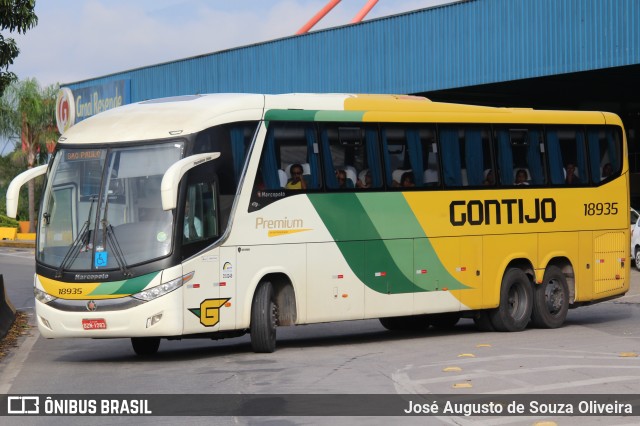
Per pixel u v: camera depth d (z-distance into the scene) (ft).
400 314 59.93
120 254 50.55
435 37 128.77
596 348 54.24
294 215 55.42
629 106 170.60
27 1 65.16
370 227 58.54
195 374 46.70
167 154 51.26
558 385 40.78
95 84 204.85
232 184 52.90
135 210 50.96
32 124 263.70
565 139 69.10
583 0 110.42
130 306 49.98
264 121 54.70
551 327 67.67
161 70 182.80
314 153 56.54
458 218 62.69
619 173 72.13
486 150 64.64
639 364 47.01
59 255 51.60
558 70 113.29
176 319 50.21
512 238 65.46
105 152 52.06
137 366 50.83
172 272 50.21
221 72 167.02
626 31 106.11
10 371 49.96
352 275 57.72
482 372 44.73
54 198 52.54
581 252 69.36
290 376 45.01
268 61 156.66
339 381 43.14
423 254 60.90
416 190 60.75
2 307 71.87
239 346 60.95
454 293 62.28
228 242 52.54
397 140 60.34
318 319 56.44
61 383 45.06
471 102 153.48
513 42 118.52
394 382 42.50
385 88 136.46
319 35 147.02
